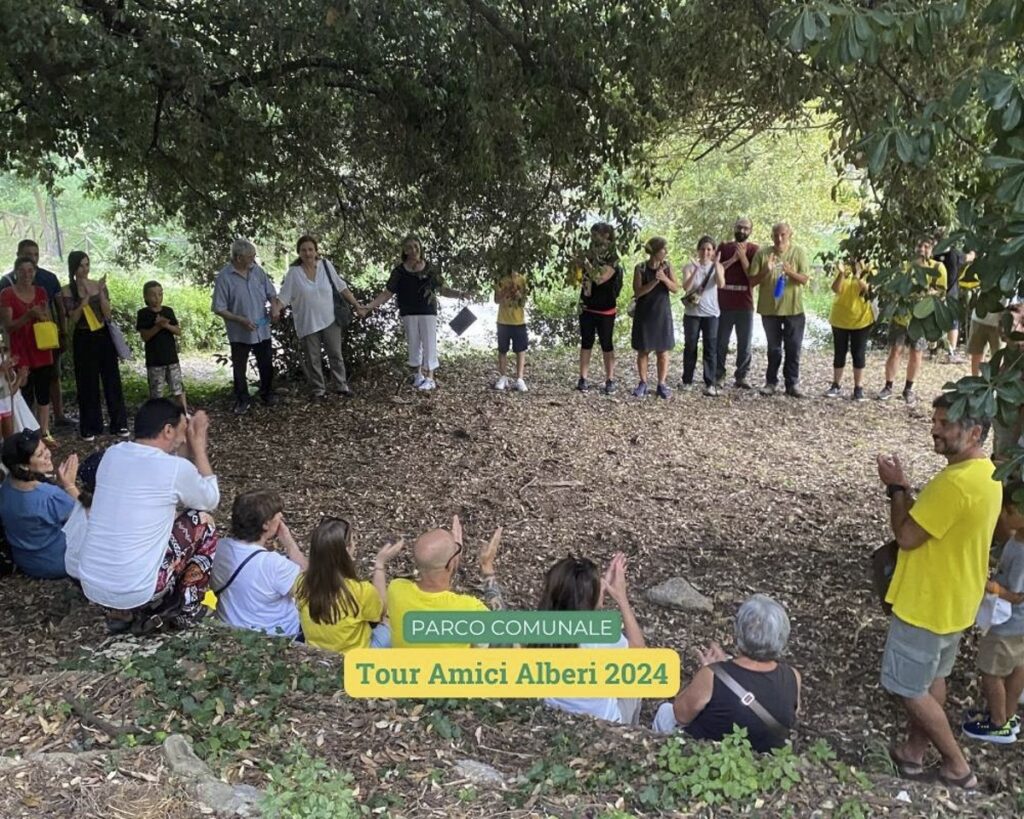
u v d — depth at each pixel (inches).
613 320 411.8
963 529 142.6
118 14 255.1
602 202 292.4
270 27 266.2
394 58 309.4
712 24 235.5
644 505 285.6
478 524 269.1
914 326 133.0
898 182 211.9
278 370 419.2
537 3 258.4
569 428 362.6
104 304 340.8
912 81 213.2
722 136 297.1
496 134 271.0
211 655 150.6
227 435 348.5
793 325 409.1
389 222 398.0
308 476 306.7
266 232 435.8
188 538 161.3
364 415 371.6
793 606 219.8
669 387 430.9
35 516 182.4
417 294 397.7
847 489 302.0
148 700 136.8
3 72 242.5
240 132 321.7
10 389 272.2
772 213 678.5
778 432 363.9
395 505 283.0
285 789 114.0
